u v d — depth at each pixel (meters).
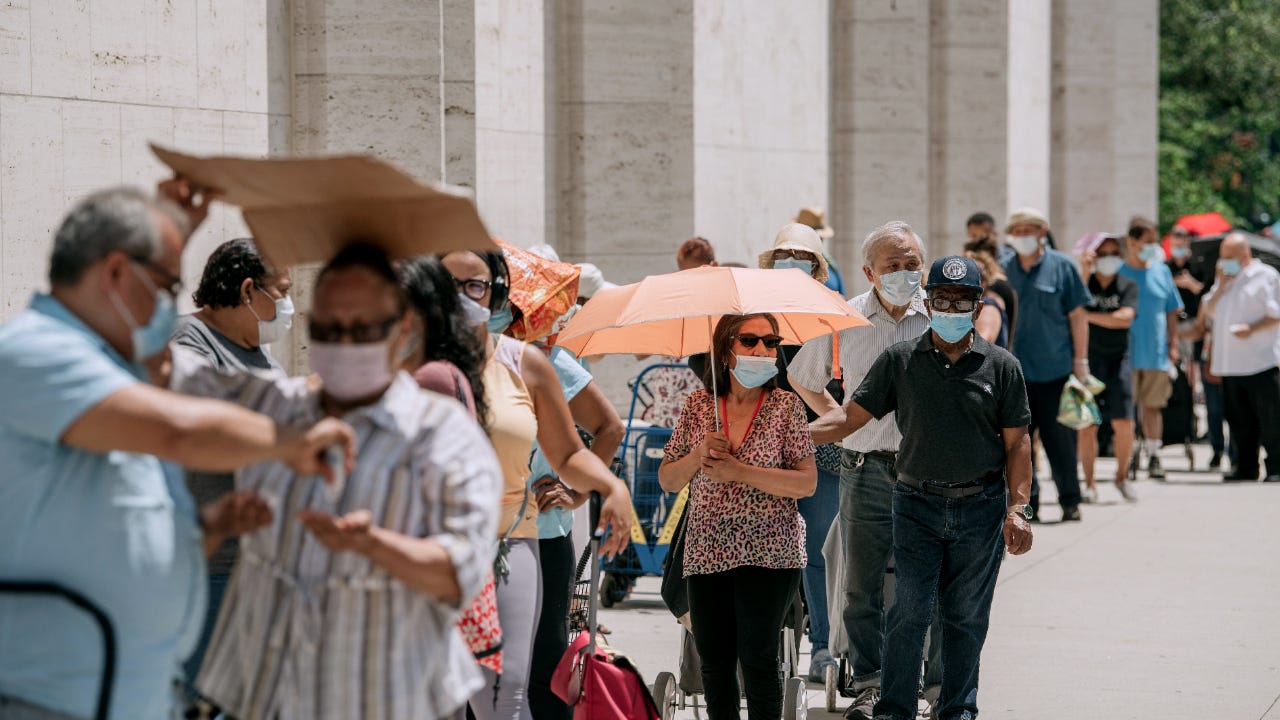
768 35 17.77
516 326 7.37
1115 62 25.83
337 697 4.16
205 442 3.85
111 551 4.02
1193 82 44.34
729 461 7.22
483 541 4.18
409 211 4.30
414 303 5.55
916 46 19.56
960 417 7.71
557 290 7.41
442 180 11.34
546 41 14.39
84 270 3.98
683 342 8.59
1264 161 45.66
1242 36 43.44
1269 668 9.71
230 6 10.16
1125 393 16.92
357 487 4.18
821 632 9.65
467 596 4.16
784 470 7.30
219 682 4.35
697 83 16.33
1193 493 17.75
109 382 3.88
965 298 7.65
